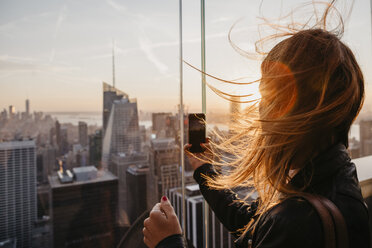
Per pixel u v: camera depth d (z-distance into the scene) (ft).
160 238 1.71
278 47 1.44
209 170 2.50
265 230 1.21
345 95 1.24
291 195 1.24
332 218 1.05
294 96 1.32
